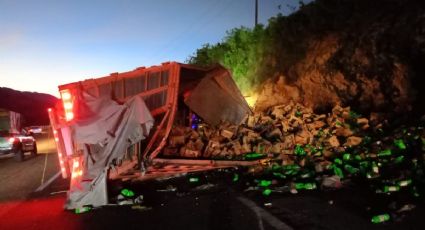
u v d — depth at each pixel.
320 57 15.66
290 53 17.97
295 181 8.18
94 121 7.90
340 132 11.42
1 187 11.50
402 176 7.21
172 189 8.88
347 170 8.23
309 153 10.30
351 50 14.43
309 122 12.84
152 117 8.01
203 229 6.09
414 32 12.05
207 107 12.83
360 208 6.23
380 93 13.11
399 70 12.36
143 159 8.66
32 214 7.98
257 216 6.44
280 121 12.90
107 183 8.07
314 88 15.88
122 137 8.00
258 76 19.55
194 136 11.86
